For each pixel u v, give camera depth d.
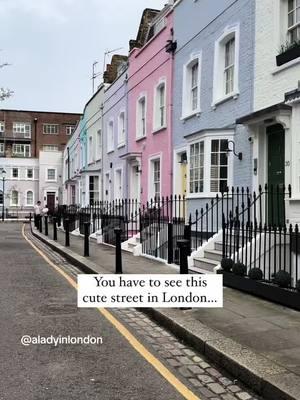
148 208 16.19
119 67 25.02
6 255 15.68
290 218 9.52
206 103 14.30
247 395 4.55
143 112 20.56
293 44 10.23
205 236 12.97
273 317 6.81
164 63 17.58
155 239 13.93
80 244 18.23
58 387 4.68
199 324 6.47
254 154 11.54
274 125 11.05
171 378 4.97
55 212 37.47
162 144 17.73
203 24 14.55
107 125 26.55
